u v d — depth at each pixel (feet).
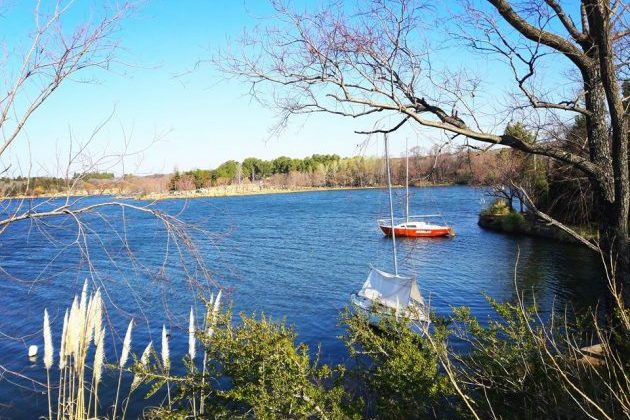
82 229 13.85
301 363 12.80
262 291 74.79
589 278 79.82
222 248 115.44
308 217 190.60
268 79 17.51
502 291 75.41
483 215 157.69
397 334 15.93
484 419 13.25
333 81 16.90
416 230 135.85
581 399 11.62
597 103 18.17
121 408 35.68
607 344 12.48
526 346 14.02
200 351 27.30
